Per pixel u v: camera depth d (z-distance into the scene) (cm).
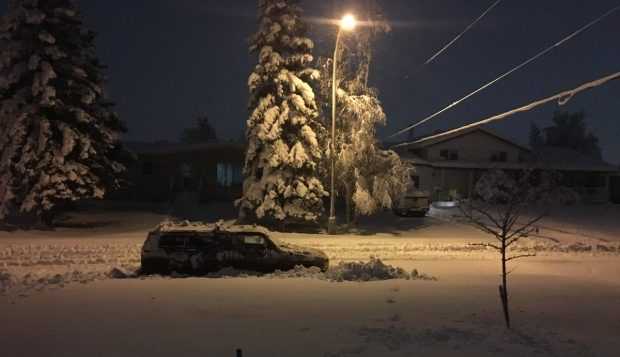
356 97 2897
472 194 4472
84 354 694
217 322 853
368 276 1350
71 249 1936
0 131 2636
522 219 3419
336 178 2908
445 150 4681
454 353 686
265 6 2848
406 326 826
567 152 5322
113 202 3953
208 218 3297
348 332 789
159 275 1400
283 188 2717
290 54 2820
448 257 1953
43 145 2556
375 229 2975
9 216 3128
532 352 690
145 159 4219
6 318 873
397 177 2948
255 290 1130
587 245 2281
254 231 1480
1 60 2641
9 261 1684
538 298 1077
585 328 822
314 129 2880
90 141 2717
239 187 4328
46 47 2647
